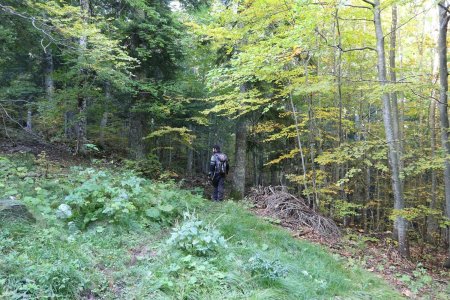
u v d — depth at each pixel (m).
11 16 9.71
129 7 12.96
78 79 12.12
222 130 16.95
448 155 8.55
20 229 4.62
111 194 6.17
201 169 23.14
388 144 9.03
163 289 3.99
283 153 13.80
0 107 11.62
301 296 4.72
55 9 8.15
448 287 7.24
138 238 5.41
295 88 9.52
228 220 7.30
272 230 7.66
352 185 15.25
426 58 16.00
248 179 20.11
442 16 9.08
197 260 4.82
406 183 14.91
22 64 15.22
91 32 8.52
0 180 6.47
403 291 6.58
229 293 4.17
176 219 6.52
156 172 12.81
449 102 12.01
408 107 14.64
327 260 6.96
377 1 8.88
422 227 14.02
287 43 7.60
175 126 14.73
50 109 12.10
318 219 9.69
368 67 14.42
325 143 14.58
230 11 8.99
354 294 5.64
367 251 8.80
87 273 4.00
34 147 12.43
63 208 5.40
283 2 8.51
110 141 17.92
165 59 13.34
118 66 10.32
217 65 12.80
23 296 3.26
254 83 11.92
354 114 15.61
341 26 11.72
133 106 12.41
